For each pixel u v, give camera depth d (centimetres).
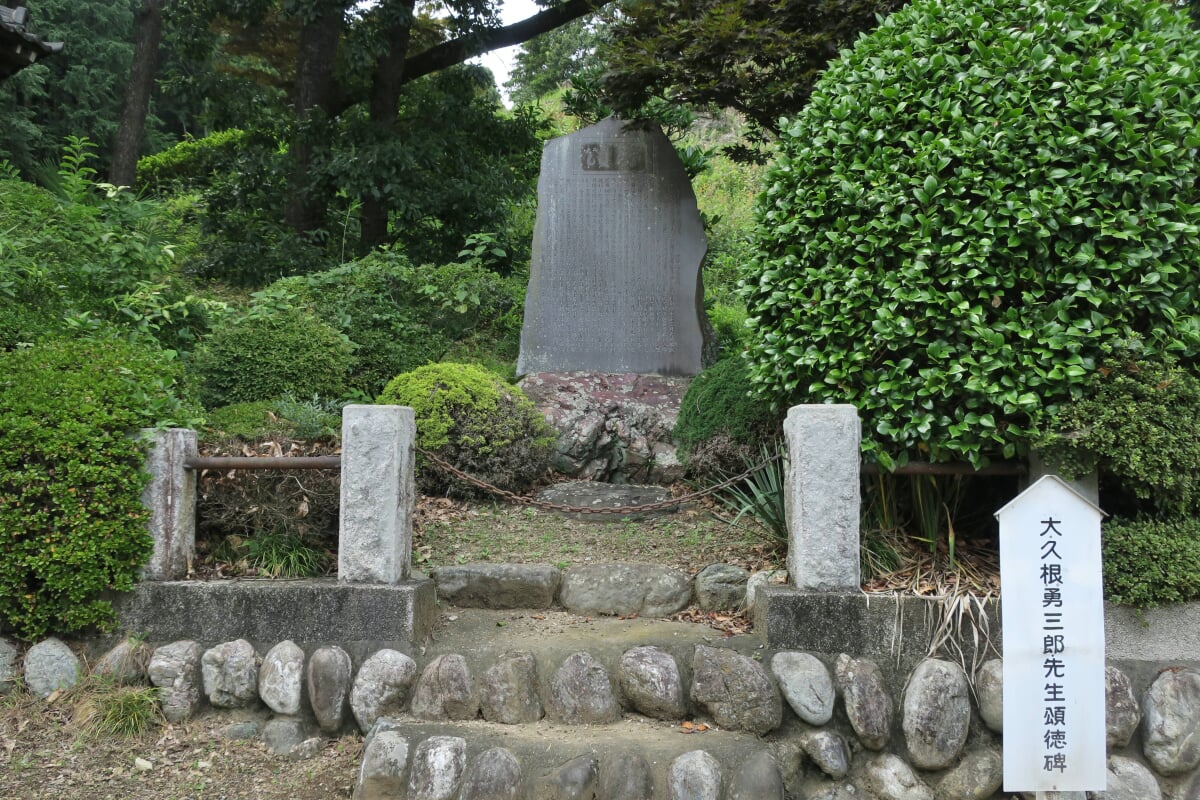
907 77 318
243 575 331
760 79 564
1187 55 301
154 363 353
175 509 325
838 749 278
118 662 307
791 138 349
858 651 292
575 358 616
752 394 372
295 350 511
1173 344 284
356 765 283
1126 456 276
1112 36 307
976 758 278
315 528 348
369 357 620
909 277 296
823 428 301
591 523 436
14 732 290
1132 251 282
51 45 510
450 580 349
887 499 331
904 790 273
